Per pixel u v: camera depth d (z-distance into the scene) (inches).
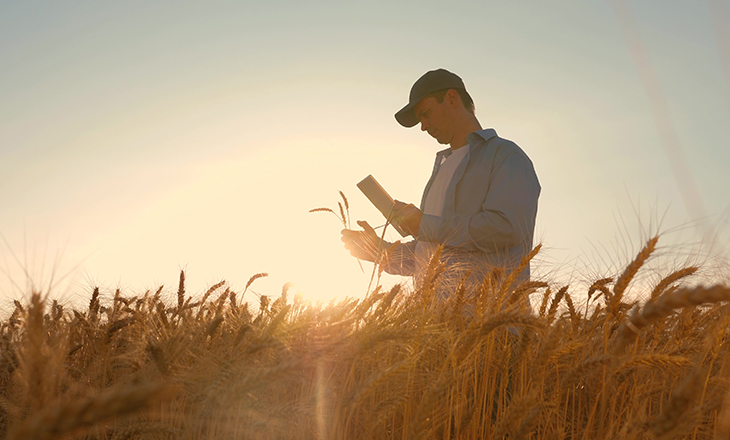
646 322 46.3
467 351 62.7
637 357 56.4
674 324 72.4
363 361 72.2
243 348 65.7
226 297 99.0
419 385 71.1
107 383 67.4
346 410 69.4
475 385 71.4
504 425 51.8
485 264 120.1
